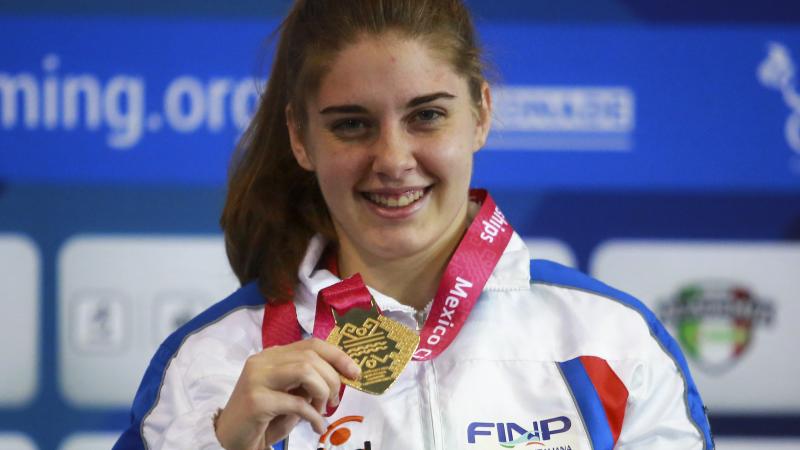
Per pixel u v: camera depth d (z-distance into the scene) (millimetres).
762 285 12227
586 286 6289
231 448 5199
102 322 12023
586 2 12164
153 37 12062
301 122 5945
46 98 11992
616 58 12164
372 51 5477
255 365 5184
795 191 12211
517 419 5746
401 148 5473
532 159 12078
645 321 6168
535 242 12086
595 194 12133
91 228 12016
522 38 12102
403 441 5707
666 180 12172
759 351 12234
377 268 6168
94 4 12023
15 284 11961
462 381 5852
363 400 5840
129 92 12031
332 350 5242
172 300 12070
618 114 12148
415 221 5668
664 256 12180
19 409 11953
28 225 11969
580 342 5949
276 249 6340
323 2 5781
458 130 5637
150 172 12055
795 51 12242
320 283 6102
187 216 12094
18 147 11961
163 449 5355
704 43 12211
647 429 5820
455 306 6062
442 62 5555
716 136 12203
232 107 12086
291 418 5293
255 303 6297
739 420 12242
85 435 12008
